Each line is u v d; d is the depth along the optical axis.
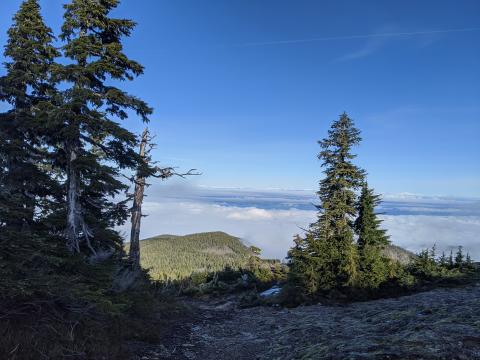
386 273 20.69
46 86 13.75
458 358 6.52
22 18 14.06
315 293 20.47
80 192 11.41
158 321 13.02
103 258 11.80
